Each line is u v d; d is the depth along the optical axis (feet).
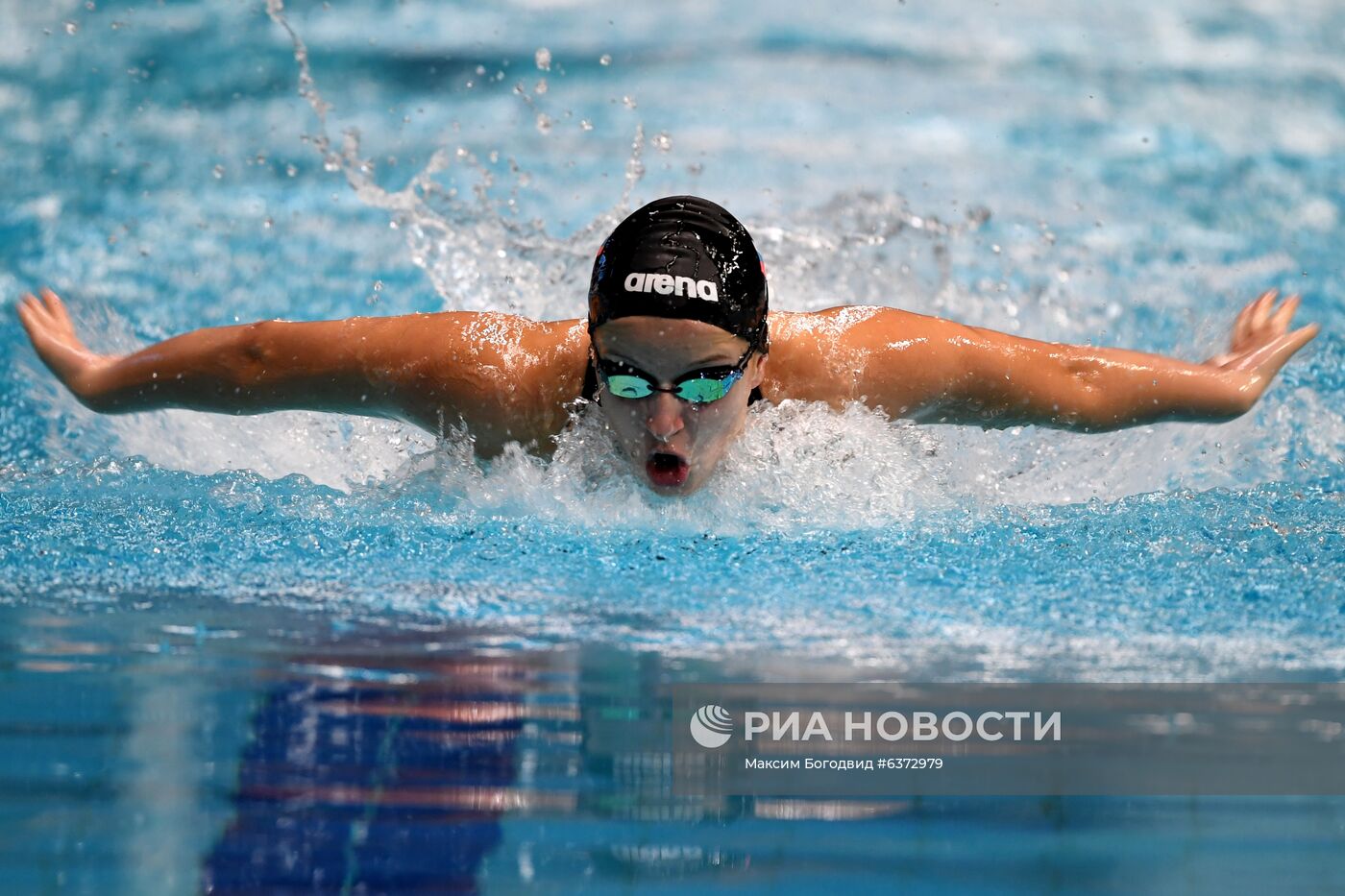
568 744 18.48
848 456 32.19
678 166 88.48
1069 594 25.91
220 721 19.35
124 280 60.23
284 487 33.24
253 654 22.24
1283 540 29.35
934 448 34.04
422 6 148.66
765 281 31.12
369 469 36.68
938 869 15.25
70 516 30.48
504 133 99.60
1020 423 34.60
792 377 32.76
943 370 33.55
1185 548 28.76
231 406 35.22
